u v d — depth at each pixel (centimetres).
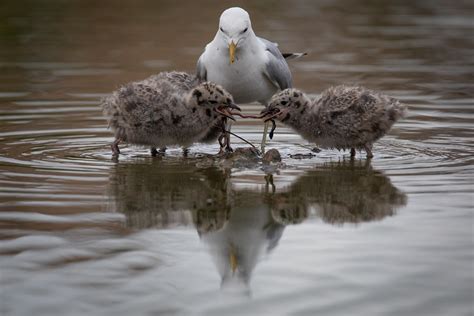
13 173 1215
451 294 743
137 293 757
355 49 2577
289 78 1505
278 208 1038
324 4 3669
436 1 3784
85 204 1044
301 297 743
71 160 1323
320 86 1992
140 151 1427
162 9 3419
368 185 1148
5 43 2638
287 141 1513
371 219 979
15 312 717
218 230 944
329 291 754
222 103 1376
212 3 3597
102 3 3566
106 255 852
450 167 1256
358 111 1347
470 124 1612
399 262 824
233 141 1516
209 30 2859
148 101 1350
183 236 920
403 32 2936
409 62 2370
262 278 790
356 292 751
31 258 838
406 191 1105
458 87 2016
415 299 733
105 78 2092
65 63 2306
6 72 2181
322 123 1376
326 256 848
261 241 905
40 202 1047
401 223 957
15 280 783
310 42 2680
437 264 816
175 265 828
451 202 1042
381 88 1989
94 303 735
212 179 1199
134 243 891
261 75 1452
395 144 1452
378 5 3672
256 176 1220
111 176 1209
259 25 3002
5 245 876
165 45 2581
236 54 1416
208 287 771
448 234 911
